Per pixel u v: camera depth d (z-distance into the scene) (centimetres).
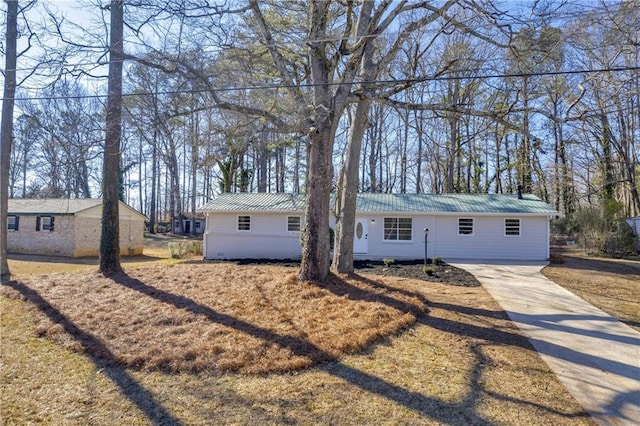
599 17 754
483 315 738
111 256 1106
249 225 1864
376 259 1753
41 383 443
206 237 1872
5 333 629
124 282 969
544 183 2748
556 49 836
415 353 531
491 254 1723
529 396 412
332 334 584
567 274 1253
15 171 2259
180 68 831
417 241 1778
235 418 362
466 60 920
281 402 392
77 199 2244
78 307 759
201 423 354
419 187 3036
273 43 898
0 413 375
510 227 1714
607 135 2272
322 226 916
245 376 452
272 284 891
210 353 511
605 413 379
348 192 1048
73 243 1969
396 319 667
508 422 359
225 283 928
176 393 414
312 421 356
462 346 562
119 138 859
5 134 1034
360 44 877
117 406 388
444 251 1761
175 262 1767
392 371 470
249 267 1261
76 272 1146
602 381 454
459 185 2922
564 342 590
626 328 664
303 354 509
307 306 734
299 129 875
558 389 431
